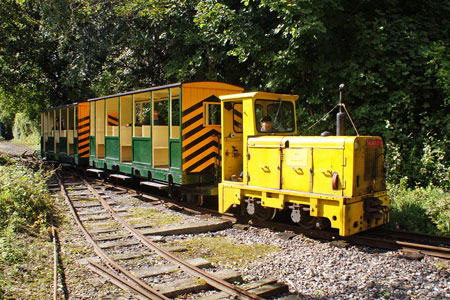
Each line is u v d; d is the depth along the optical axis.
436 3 10.25
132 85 16.66
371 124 9.80
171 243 6.23
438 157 8.69
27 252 5.39
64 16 17.47
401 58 9.33
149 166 9.91
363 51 9.75
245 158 7.32
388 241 5.82
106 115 12.40
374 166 6.36
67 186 12.24
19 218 6.76
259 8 10.77
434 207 7.00
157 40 14.44
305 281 4.67
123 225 7.23
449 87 8.51
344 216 5.77
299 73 10.68
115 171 12.16
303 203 6.39
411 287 4.46
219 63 12.82
